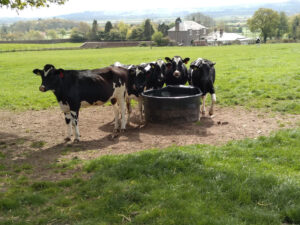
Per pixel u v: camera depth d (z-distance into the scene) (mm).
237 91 14148
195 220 4633
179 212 4824
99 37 147625
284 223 4621
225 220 4566
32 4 11344
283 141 7707
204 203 5043
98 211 5027
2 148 8633
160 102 9844
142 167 6352
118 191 5539
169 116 9938
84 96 8883
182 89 11109
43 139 9375
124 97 9852
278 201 5012
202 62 10922
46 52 67250
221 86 15430
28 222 4812
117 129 9789
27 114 12711
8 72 27141
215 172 6023
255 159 6777
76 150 8242
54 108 13641
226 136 8719
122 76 9672
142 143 8547
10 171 6961
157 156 6789
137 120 11164
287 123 9578
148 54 45375
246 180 5602
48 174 6691
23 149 8516
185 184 5648
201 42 119562
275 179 5590
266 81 15984
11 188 5988
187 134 9078
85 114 12234
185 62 12164
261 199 5141
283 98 12461
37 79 22656
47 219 4887
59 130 10266
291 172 6066
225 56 35094
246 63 25656
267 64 23750
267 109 11328
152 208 4965
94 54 53000
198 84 11047
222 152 7230
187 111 9992
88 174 6535
